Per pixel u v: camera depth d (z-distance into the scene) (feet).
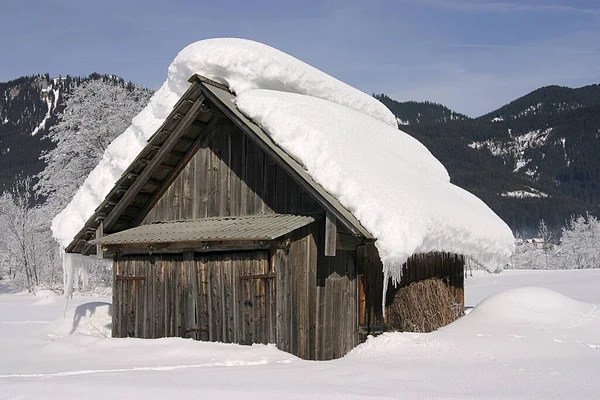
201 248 37.37
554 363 28.09
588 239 209.15
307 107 38.22
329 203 31.42
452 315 41.19
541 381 23.91
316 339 32.68
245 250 35.99
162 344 35.78
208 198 40.29
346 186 32.27
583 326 36.27
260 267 35.24
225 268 36.83
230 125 39.83
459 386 23.03
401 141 49.90
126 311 41.91
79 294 113.29
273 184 37.29
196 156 41.19
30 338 43.62
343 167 32.89
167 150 39.52
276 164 37.29
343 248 34.78
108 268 115.65
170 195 42.29
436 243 36.11
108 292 114.01
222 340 36.42
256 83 39.55
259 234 32.12
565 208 525.75
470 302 79.00
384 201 32.04
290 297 33.76
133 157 41.27
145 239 37.47
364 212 31.65
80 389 22.93
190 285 38.50
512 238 47.62
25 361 33.30
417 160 49.08
